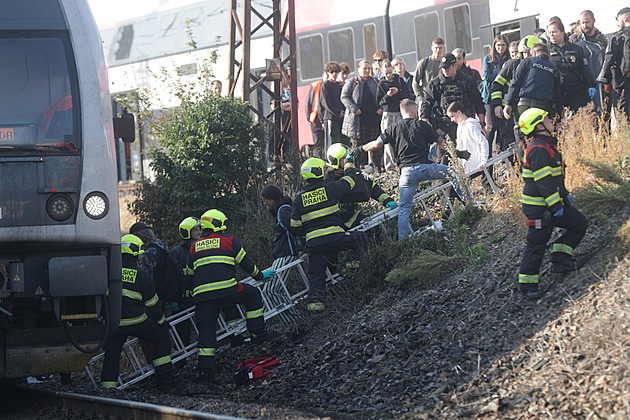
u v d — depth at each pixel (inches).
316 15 1947.6
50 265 636.7
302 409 683.4
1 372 654.5
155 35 2230.6
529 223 679.1
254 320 886.4
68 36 669.3
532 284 682.2
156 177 1334.9
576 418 480.7
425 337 724.7
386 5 1829.5
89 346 670.5
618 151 874.8
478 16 1674.5
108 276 671.8
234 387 822.5
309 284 978.7
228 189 1318.9
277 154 1491.1
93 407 632.4
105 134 668.1
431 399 606.9
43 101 652.7
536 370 575.2
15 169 635.5
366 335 785.6
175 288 919.7
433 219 1087.6
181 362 941.2
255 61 1985.7
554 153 672.4
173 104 1673.2
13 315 661.9
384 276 925.8
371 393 673.0
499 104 1028.5
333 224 933.2
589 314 601.9
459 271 841.5
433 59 1256.8
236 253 870.4
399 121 986.7
